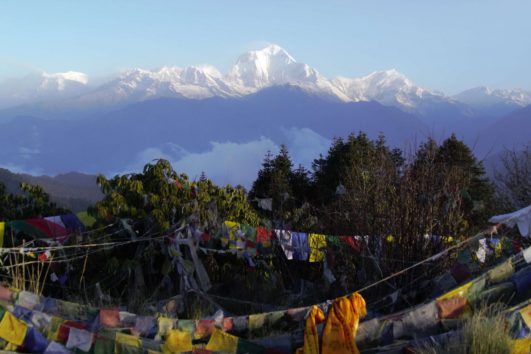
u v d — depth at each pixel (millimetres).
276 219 16281
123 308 11203
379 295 10898
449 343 7586
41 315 7180
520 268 8836
